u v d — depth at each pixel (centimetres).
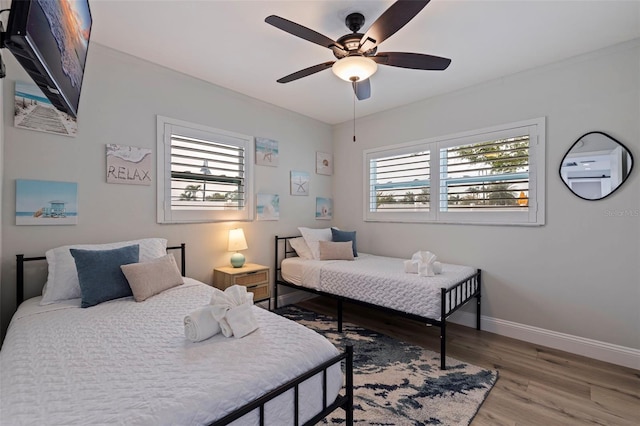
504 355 243
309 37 179
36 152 208
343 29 210
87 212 231
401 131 365
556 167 257
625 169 227
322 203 428
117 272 196
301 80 295
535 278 269
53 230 216
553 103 258
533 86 269
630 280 226
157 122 268
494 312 292
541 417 169
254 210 347
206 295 202
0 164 182
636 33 213
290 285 346
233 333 137
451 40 222
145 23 205
